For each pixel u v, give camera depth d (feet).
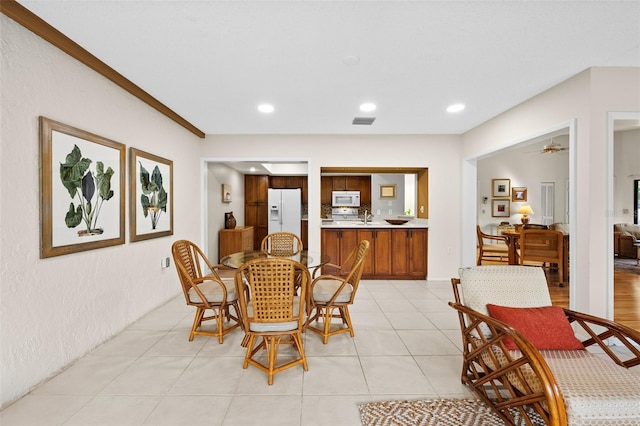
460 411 5.57
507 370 4.89
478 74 8.38
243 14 5.79
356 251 9.93
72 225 6.98
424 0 5.40
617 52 7.20
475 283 6.32
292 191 24.16
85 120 7.49
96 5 5.52
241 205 24.21
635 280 14.51
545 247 14.11
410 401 5.86
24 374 5.97
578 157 8.31
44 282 6.37
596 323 5.53
